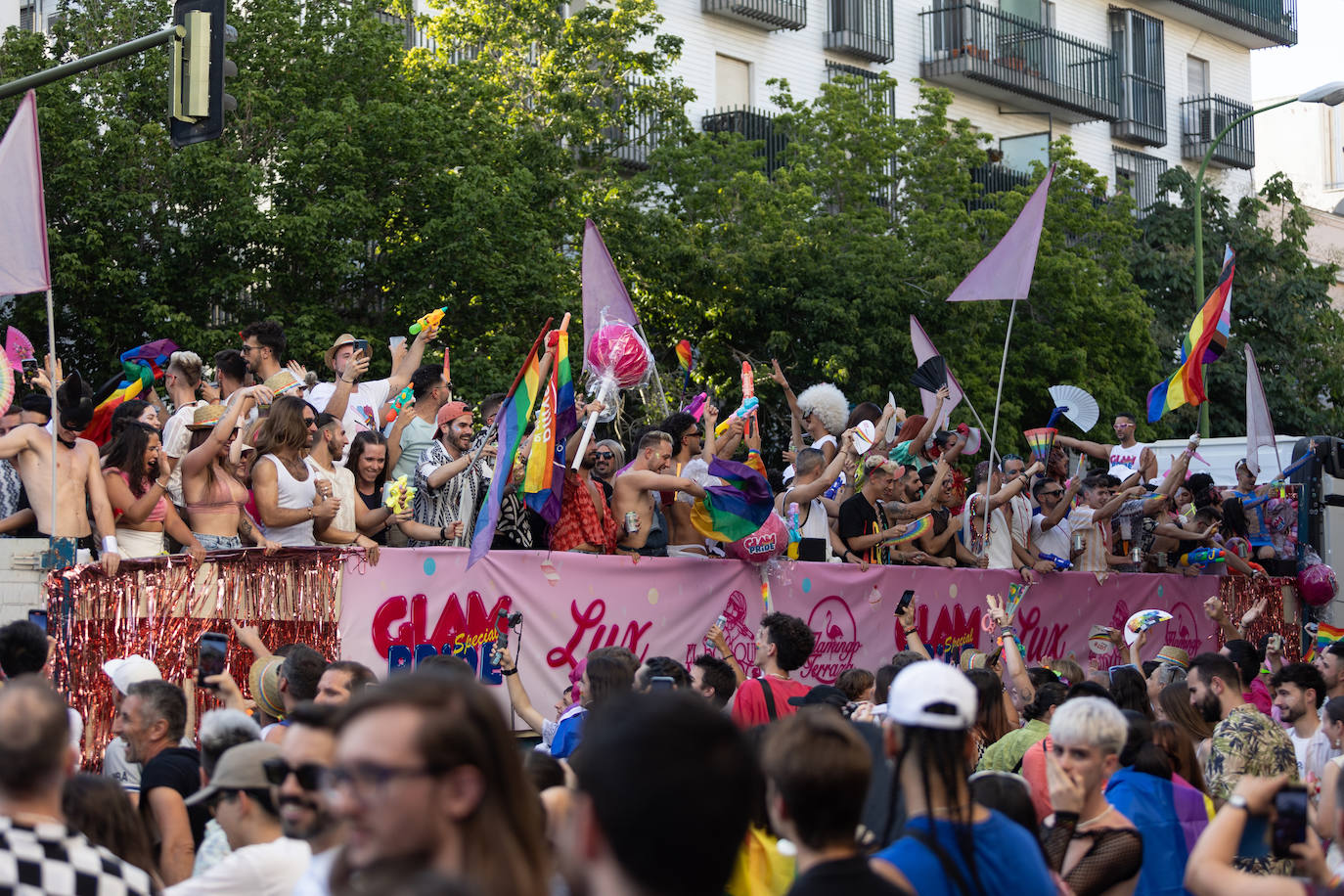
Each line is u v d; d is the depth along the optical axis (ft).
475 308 65.26
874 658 32.45
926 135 86.74
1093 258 88.58
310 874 9.90
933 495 35.12
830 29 97.40
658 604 28.04
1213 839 12.17
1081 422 43.55
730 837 8.23
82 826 13.14
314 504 24.73
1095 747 15.29
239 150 62.80
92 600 21.44
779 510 31.14
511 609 25.84
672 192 81.56
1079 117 113.80
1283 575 48.55
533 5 77.36
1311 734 24.03
